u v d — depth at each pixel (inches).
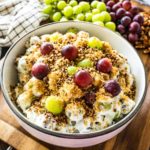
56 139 14.2
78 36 18.2
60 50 16.9
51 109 14.7
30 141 16.6
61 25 18.8
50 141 15.0
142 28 23.2
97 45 17.3
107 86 15.1
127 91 16.6
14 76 17.5
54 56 16.6
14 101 16.3
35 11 22.7
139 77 17.0
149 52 21.7
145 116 18.1
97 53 16.8
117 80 16.6
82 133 14.0
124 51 18.3
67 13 22.8
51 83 15.4
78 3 24.8
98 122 15.0
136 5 25.1
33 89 15.6
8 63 16.7
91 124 14.8
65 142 14.5
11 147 16.5
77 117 14.6
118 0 25.2
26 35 17.8
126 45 18.0
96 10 23.0
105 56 17.2
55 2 23.6
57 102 14.6
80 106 14.8
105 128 14.3
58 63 16.1
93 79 15.4
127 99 15.8
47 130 13.8
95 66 16.3
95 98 15.0
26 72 16.9
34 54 17.0
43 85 15.7
